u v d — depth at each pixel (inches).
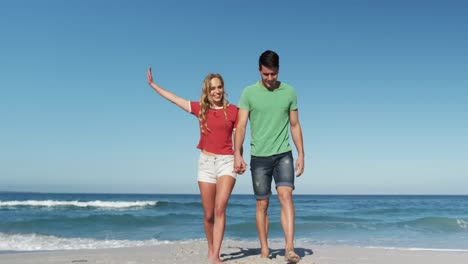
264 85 182.5
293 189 183.6
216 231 176.7
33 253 274.7
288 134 186.2
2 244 391.2
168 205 1186.6
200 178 181.0
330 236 474.9
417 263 229.9
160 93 187.3
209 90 179.3
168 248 286.7
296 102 186.9
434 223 644.1
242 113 181.8
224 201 176.6
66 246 378.3
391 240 430.3
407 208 1300.4
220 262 176.9
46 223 599.8
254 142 185.8
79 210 985.5
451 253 277.3
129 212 912.3
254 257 195.3
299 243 396.5
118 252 270.7
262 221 191.9
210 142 179.8
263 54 175.8
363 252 274.1
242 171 177.0
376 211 1125.1
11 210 959.6
